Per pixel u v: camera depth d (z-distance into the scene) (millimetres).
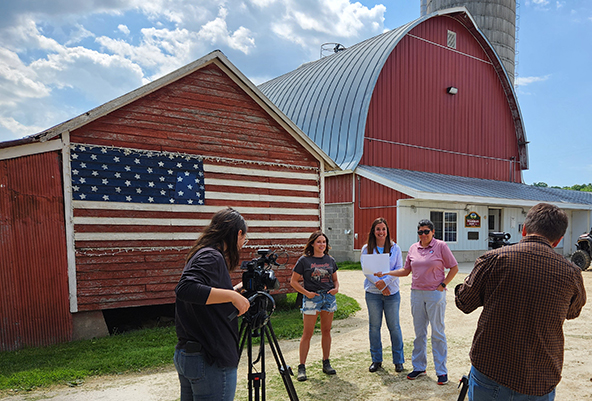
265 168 10492
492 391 2803
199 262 2826
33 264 7684
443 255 5559
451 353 6816
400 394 5160
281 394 5176
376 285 5770
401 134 22891
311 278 5914
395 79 22859
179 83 9383
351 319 9484
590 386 5281
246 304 2770
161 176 9047
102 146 8422
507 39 43500
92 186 8289
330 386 5441
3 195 7480
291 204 10867
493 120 27828
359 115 21594
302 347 5824
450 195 18281
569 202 23766
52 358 6816
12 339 7426
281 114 10586
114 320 9922
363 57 23953
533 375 2701
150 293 8773
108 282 8359
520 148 29469
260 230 10352
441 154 24688
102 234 8344
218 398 2814
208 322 2824
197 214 9445
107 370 6270
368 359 6559
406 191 18000
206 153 9664
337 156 21609
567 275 2742
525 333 2719
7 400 5203
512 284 2766
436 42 24828
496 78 28047
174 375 6105
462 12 24984
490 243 18062
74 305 8008
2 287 7410
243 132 10203
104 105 8297
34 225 7719
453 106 25516
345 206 21234
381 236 6113
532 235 2914
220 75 9938
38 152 7797
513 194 22547
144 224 8789
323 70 26984
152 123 9016
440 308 5527
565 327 8242
